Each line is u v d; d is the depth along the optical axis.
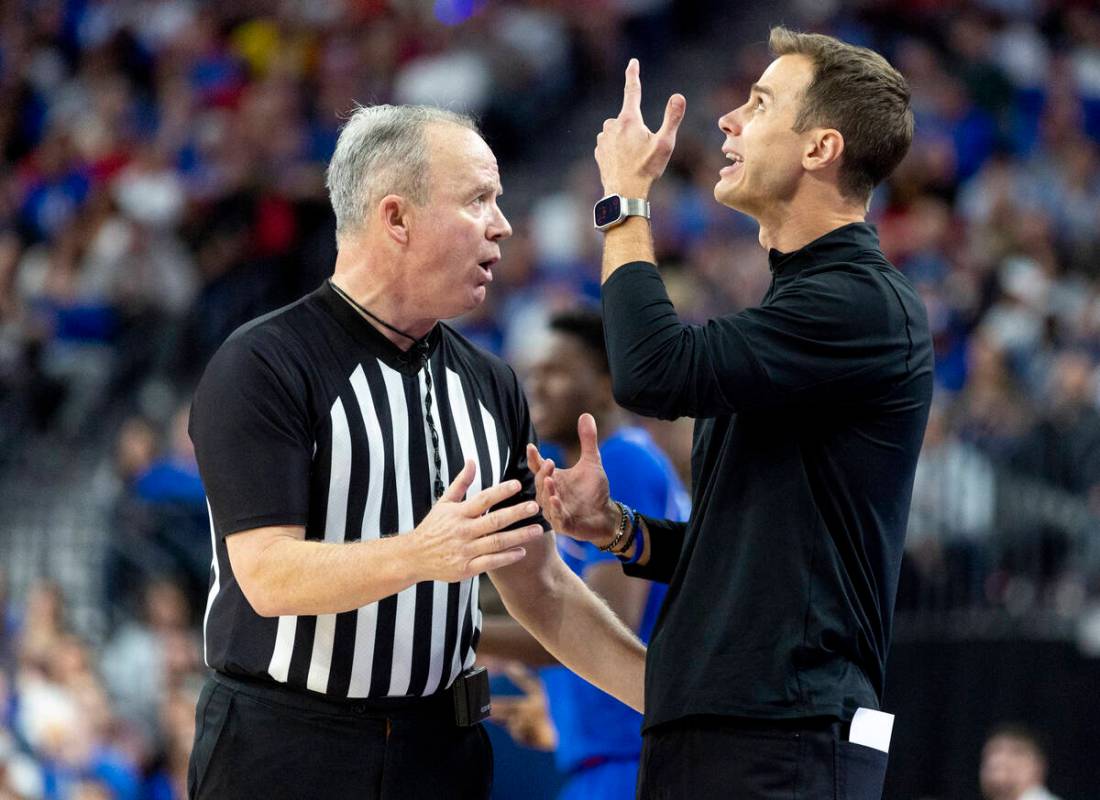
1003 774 21.98
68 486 34.66
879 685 10.63
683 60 45.56
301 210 39.72
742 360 10.02
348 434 10.98
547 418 15.34
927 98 38.81
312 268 39.28
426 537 9.85
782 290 10.47
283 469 10.62
